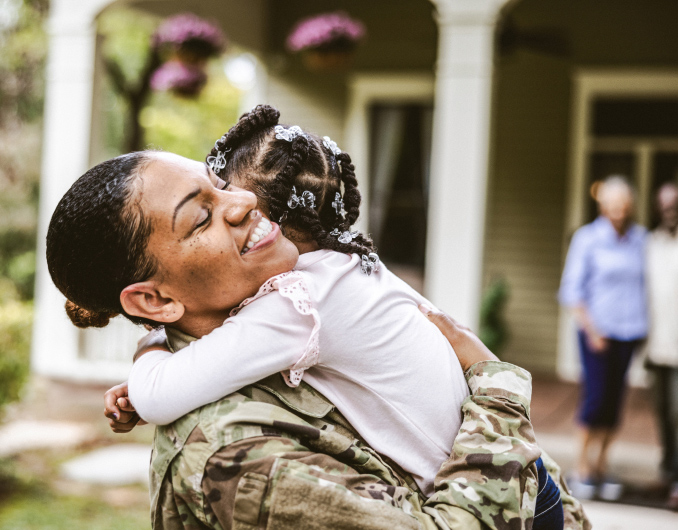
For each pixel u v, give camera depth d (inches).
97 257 41.3
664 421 186.9
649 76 315.9
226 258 41.6
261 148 47.1
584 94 324.2
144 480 185.6
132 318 45.0
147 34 478.3
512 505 41.6
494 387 46.7
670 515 165.0
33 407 245.0
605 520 160.1
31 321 193.0
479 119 212.4
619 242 183.3
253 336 41.6
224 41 303.4
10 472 186.7
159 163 41.8
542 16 326.3
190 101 354.0
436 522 41.2
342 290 44.5
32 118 461.7
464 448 43.8
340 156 50.1
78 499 170.6
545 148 329.4
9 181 456.1
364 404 44.7
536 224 331.6
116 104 550.0
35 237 456.1
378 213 352.5
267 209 46.2
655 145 318.7
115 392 47.2
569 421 245.6
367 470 43.1
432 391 45.6
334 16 286.8
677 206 181.9
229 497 39.4
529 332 332.8
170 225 40.8
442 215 215.0
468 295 213.6
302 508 38.7
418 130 346.0
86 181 41.7
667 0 312.2
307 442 42.5
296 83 357.7
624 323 182.1
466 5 211.5
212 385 40.9
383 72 345.7
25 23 442.9
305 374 44.6
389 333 45.2
